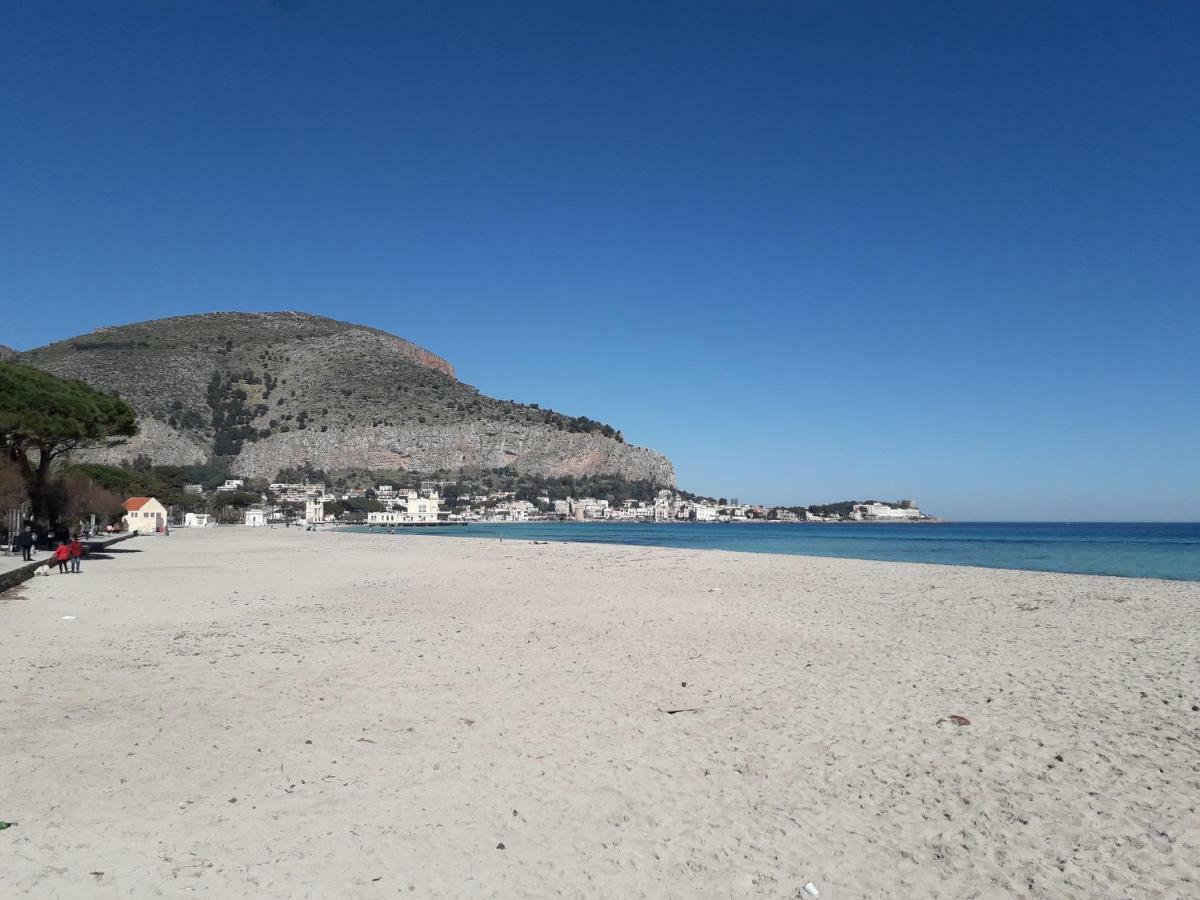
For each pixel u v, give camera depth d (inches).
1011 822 251.0
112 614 746.2
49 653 530.0
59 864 213.3
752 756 315.3
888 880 215.2
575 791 277.6
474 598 912.3
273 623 695.7
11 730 342.3
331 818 251.8
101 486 3189.0
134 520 3846.0
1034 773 292.7
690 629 656.4
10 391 1520.7
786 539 4207.7
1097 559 2089.1
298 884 206.8
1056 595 911.0
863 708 387.9
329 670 482.3
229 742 331.3
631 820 253.1
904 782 286.2
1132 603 829.8
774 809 262.7
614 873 217.2
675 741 335.6
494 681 452.1
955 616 732.0
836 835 242.8
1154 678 448.1
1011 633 626.2
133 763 301.9
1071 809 260.1
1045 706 387.2
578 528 7524.6
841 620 707.4
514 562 1647.4
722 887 210.2
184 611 779.4
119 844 228.4
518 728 354.6
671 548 2546.8
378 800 267.7
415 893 203.8
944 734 342.6
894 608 795.4
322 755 315.3
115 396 1907.0
